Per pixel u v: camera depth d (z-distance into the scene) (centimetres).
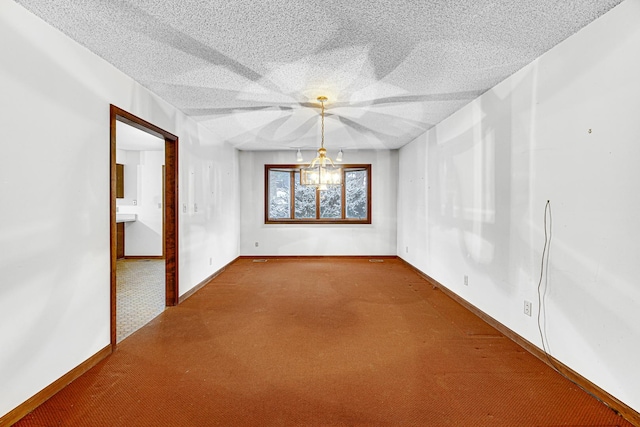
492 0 170
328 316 321
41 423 166
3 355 164
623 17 171
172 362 228
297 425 164
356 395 190
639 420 163
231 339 266
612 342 179
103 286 235
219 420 167
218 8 177
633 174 167
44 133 187
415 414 173
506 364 227
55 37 194
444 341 264
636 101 166
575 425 165
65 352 200
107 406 179
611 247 179
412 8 177
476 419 169
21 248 173
